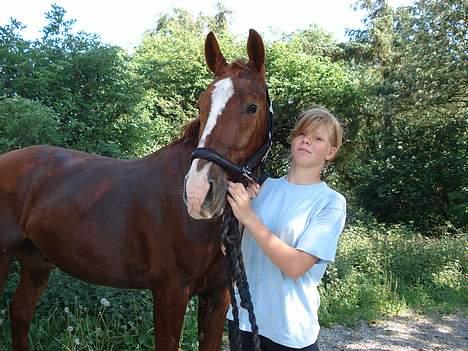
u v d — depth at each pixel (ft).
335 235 5.75
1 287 9.18
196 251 7.50
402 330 15.69
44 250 8.98
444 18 38.83
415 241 25.29
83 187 8.54
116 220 8.11
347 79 36.47
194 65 32.53
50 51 15.84
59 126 14.66
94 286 11.72
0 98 13.88
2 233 9.00
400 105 41.57
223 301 8.11
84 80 16.40
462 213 35.88
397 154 41.96
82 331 10.43
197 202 5.74
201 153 5.97
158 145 24.18
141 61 21.84
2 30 15.35
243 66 6.62
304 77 34.17
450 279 22.12
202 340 8.25
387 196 41.09
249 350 6.17
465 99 40.11
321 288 17.04
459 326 16.60
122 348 10.83
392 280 19.67
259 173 6.91
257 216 5.86
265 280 6.01
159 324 7.86
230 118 6.11
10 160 9.32
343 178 45.01
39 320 11.18
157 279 7.80
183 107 32.45
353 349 13.71
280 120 34.17
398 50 49.42
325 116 5.94
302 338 5.87
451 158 39.04
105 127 16.40
